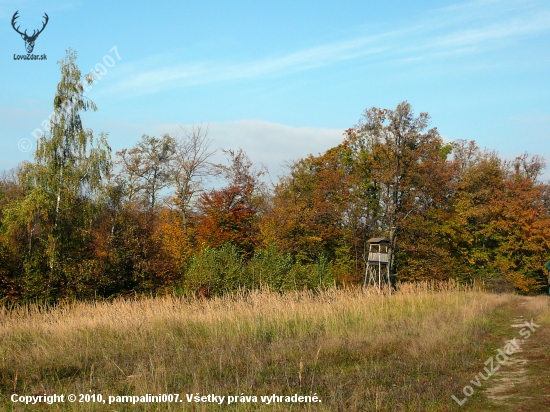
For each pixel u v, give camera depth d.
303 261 46.66
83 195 33.75
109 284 31.94
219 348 14.28
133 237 33.72
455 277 48.44
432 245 46.09
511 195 53.00
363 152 49.09
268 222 47.12
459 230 50.41
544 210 52.16
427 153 44.06
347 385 10.72
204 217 46.72
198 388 10.34
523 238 50.41
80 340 14.88
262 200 55.31
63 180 32.56
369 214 48.03
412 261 45.34
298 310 19.16
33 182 32.44
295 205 48.12
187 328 16.56
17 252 30.70
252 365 12.27
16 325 16.75
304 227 46.97
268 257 33.47
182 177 51.22
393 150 43.53
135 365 12.41
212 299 23.09
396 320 18.77
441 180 44.12
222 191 46.41
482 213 51.00
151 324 16.73
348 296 24.05
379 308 21.03
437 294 27.08
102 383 11.05
